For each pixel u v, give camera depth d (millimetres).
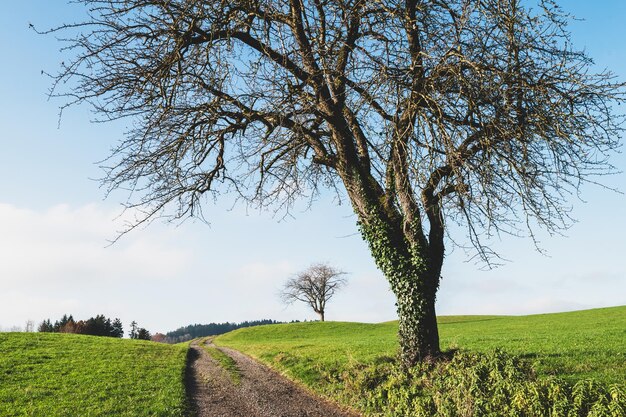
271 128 12664
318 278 80062
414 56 11172
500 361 10758
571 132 10398
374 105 11602
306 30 12438
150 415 13266
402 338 12859
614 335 22328
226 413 13664
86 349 28781
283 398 14969
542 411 8484
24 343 29344
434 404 10352
